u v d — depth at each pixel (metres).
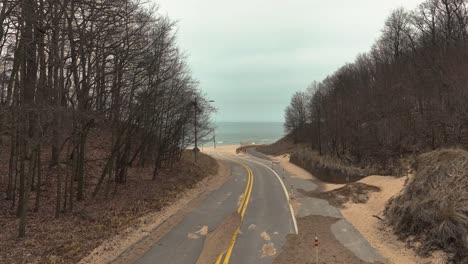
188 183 26.34
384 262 10.90
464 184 12.28
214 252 11.66
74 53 15.36
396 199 15.66
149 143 29.12
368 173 27.92
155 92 22.31
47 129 16.59
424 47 43.00
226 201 20.70
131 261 10.74
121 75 18.84
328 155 40.66
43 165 21.95
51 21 14.05
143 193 20.94
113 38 17.62
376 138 33.62
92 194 19.50
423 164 15.37
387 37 57.78
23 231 12.47
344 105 45.31
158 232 13.80
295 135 84.50
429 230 11.87
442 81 29.42
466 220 10.63
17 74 15.28
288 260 10.98
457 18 42.66
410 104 35.12
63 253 11.12
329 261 10.91
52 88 16.77
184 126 34.16
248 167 43.41
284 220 16.08
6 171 20.08
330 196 21.48
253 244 12.55
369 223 15.27
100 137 32.41
